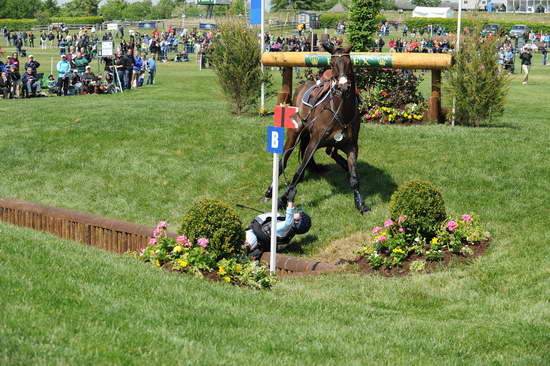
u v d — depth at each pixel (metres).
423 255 9.88
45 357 4.97
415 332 6.88
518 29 70.50
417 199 10.10
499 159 13.70
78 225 12.33
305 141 12.90
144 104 21.28
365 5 22.77
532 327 6.93
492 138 14.96
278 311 7.30
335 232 11.92
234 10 18.47
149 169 15.00
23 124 17.95
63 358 4.99
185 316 6.50
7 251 7.76
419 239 9.93
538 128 16.38
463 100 16.16
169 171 14.87
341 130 11.73
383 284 9.07
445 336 6.76
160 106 20.34
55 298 6.28
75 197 14.17
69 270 7.39
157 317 6.32
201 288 7.71
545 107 24.12
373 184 13.36
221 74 17.91
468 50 16.00
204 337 6.02
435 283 8.98
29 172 15.21
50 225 12.66
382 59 16.22
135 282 7.40
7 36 72.19
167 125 17.23
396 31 78.44
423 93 26.95
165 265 8.73
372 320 7.31
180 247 8.70
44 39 65.69
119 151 15.86
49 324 5.62
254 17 17.88
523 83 33.72
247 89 17.88
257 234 10.99
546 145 14.45
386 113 17.22
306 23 76.31
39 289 6.45
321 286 9.09
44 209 12.77
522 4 90.56
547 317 7.31
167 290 7.31
